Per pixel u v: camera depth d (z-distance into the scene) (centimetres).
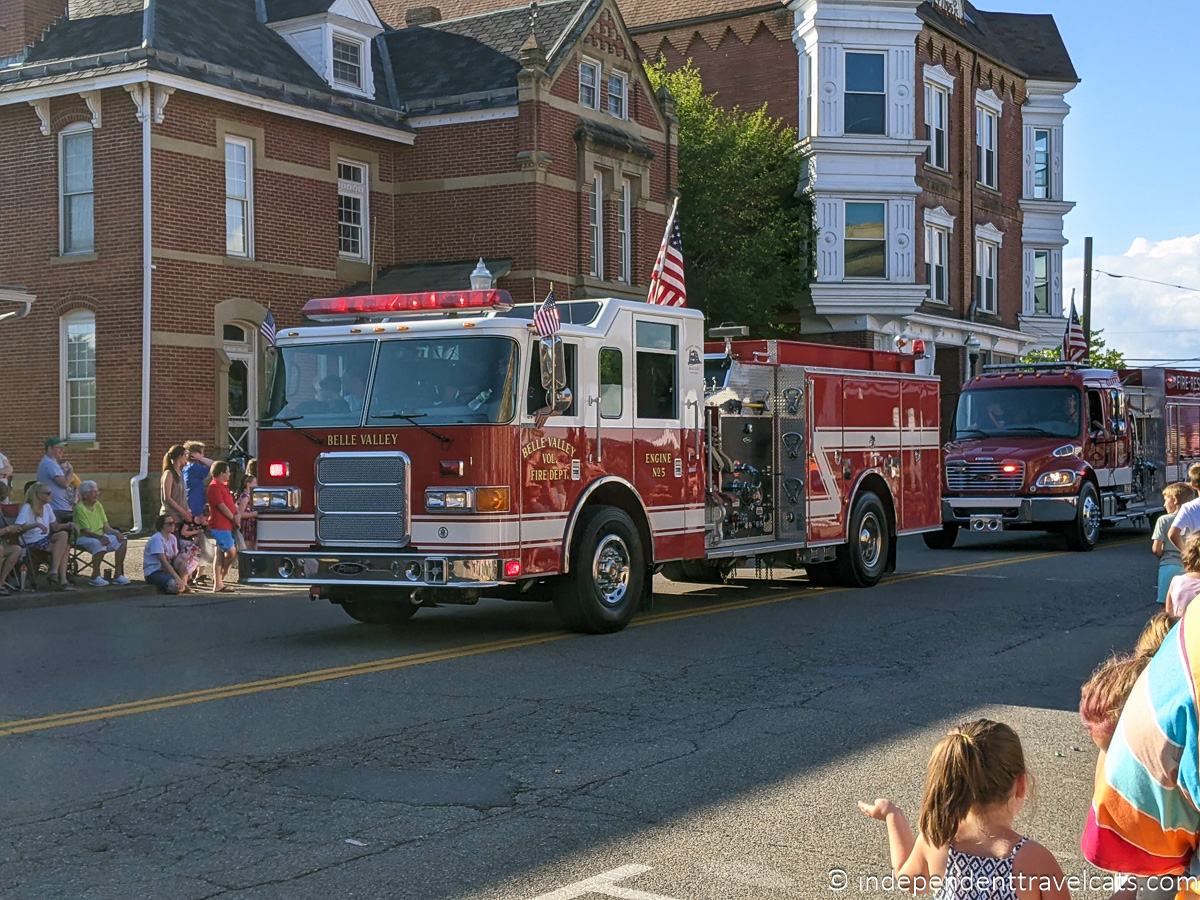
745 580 1716
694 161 3366
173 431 2278
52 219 2336
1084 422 2273
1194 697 312
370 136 2681
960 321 3809
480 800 678
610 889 546
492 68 2792
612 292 2856
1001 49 4172
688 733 825
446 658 1091
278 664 1066
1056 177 4300
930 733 830
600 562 1218
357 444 1155
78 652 1132
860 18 3447
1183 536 1043
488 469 1112
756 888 550
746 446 1460
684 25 3706
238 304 2397
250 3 2698
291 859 584
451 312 1188
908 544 2412
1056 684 990
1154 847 328
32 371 2362
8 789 698
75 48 2414
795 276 3491
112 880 557
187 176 2303
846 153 3462
